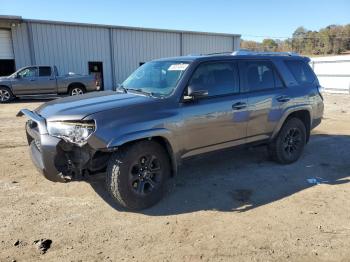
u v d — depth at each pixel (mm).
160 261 3033
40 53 20422
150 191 4062
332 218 3857
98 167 3848
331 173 5410
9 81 15719
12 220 3732
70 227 3605
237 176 5211
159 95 4309
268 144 5680
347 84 22562
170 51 25391
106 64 22859
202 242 3344
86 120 3580
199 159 4641
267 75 5438
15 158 6070
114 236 3443
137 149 3865
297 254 3154
